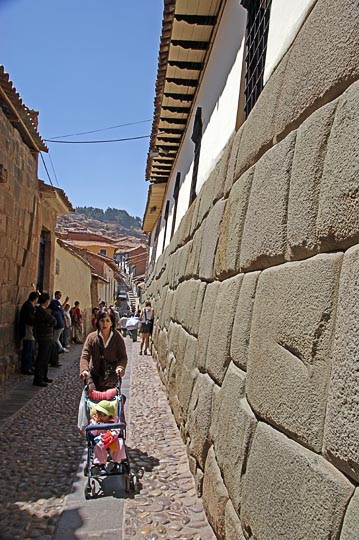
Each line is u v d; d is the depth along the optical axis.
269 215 2.85
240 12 5.11
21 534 3.55
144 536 3.51
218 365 3.77
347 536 1.60
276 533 2.15
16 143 9.41
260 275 2.99
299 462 2.04
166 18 6.46
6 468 4.90
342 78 2.08
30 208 10.83
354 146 1.86
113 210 180.12
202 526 3.65
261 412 2.60
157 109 9.49
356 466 1.63
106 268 38.00
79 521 3.74
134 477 4.61
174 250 9.24
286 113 2.78
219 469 3.47
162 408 7.41
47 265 14.23
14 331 9.93
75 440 5.88
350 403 1.69
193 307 5.52
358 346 1.67
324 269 2.02
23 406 7.55
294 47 2.82
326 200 2.07
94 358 5.11
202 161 7.06
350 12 2.08
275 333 2.50
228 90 5.46
